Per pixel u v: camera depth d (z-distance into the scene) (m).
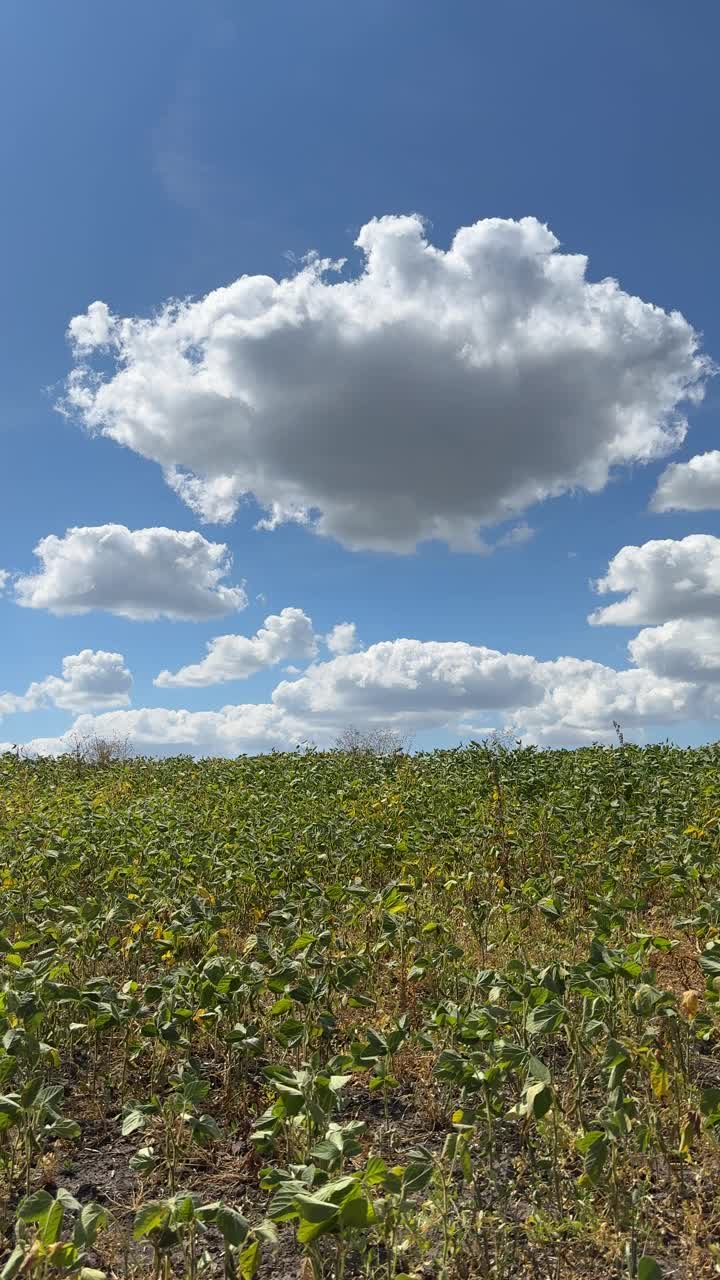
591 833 8.88
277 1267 3.41
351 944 6.68
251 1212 3.75
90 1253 3.46
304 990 4.39
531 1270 3.28
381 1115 4.57
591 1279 3.23
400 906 5.54
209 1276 3.33
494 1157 4.04
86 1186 4.00
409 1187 3.07
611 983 4.47
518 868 8.49
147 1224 2.71
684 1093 4.24
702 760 12.88
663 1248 3.37
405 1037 4.04
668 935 6.53
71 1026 4.75
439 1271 3.30
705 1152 3.89
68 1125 3.65
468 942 6.81
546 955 6.34
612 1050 3.57
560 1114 4.24
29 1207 2.67
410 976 5.15
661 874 6.33
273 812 11.01
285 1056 5.14
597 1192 3.63
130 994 4.90
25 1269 2.71
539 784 11.96
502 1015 4.15
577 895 7.62
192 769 17.42
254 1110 4.55
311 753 18.48
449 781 12.79
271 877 7.34
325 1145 2.95
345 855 8.23
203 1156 4.22
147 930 6.40
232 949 6.62
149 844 8.71
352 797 12.12
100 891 7.81
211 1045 5.33
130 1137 4.43
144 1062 5.25
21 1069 4.30
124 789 15.00
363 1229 3.41
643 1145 3.38
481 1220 3.44
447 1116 4.46
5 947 5.30
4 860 8.77
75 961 6.30
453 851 8.41
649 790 10.74
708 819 8.34
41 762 19.86
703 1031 4.39
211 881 7.71
